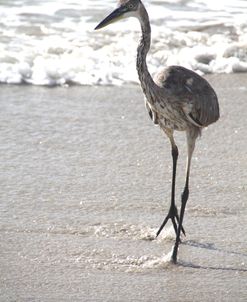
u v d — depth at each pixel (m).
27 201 12.42
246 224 11.89
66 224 11.78
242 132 15.24
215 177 13.38
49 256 10.90
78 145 14.50
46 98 16.62
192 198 12.64
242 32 20.09
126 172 13.52
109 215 12.07
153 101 11.16
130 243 11.31
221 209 12.31
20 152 14.11
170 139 11.59
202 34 19.86
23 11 21.17
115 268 10.64
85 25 20.30
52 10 21.31
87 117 15.73
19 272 10.47
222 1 22.31
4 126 15.14
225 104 16.41
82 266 10.66
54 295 9.95
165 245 11.30
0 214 12.01
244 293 10.10
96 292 10.03
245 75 18.11
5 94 16.72
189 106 11.22
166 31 20.05
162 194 12.78
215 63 18.47
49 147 14.36
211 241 11.41
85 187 12.92
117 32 19.97
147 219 11.98
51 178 13.20
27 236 11.42
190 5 21.97
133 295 9.99
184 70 11.52
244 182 13.20
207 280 10.40
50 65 17.88
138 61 11.05
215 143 14.74
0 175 13.23
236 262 10.88
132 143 14.66
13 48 18.77
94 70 17.92
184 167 13.77
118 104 16.42
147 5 21.84
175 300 9.91
